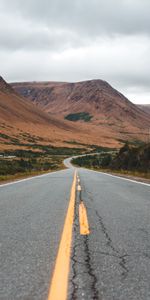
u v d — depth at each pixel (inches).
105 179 943.7
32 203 408.5
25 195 507.2
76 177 1080.2
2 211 340.2
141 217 303.1
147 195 497.4
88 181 848.9
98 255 179.5
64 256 176.2
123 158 1943.9
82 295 125.7
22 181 877.2
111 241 211.2
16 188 643.5
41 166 2694.4
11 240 213.8
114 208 360.2
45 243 206.7
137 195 497.4
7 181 894.4
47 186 695.7
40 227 257.3
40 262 167.5
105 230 245.3
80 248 193.6
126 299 123.0
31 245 201.5
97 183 769.6
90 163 4803.2
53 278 143.2
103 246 198.5
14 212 333.7
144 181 838.5
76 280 141.4
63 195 507.2
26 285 135.9
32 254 181.9
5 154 6097.4
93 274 148.9
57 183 791.7
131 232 238.8
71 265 161.6
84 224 265.0
